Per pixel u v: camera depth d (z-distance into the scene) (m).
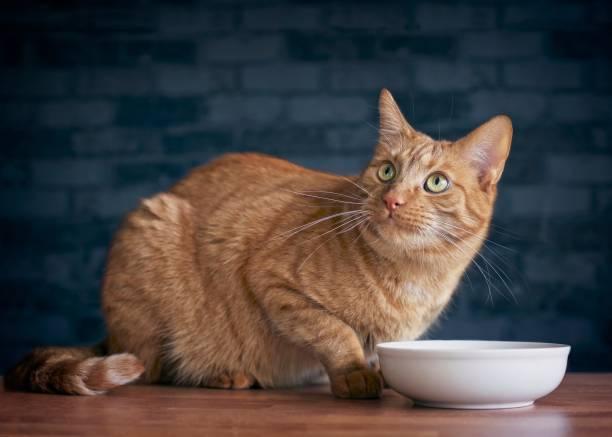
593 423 1.31
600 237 3.57
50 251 3.66
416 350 1.44
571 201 3.58
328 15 3.65
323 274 1.77
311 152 3.63
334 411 1.45
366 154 3.62
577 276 3.56
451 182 1.78
